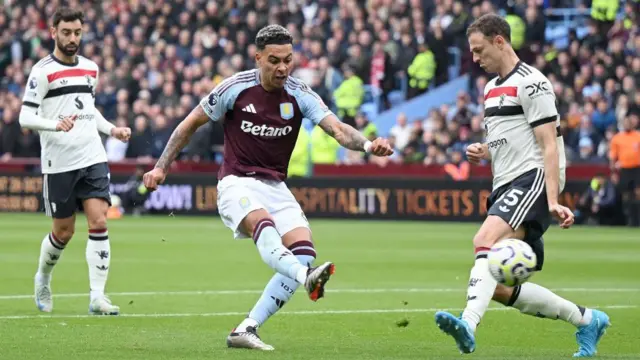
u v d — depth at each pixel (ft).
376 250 83.05
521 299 35.19
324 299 52.70
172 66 138.92
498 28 34.91
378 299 52.75
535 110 34.22
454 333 31.53
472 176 118.62
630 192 111.86
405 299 52.80
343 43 137.49
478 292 33.35
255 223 35.06
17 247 82.94
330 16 142.72
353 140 35.50
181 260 74.02
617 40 122.83
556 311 35.27
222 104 36.22
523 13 127.75
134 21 148.46
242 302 51.19
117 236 96.17
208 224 113.19
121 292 55.47
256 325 35.91
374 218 121.08
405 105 133.80
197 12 145.48
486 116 35.50
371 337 39.99
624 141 111.65
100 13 152.15
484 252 33.76
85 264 69.51
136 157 131.44
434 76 133.39
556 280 62.80
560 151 35.24
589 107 118.32
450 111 130.41
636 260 75.61
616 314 47.39
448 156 120.67
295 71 134.51
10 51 151.94
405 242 90.84
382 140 34.63
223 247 85.05
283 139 36.52
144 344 36.99
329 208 122.83
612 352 37.06
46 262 47.09
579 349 35.81
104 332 40.37
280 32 35.47
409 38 134.62
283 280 35.88
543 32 126.62
